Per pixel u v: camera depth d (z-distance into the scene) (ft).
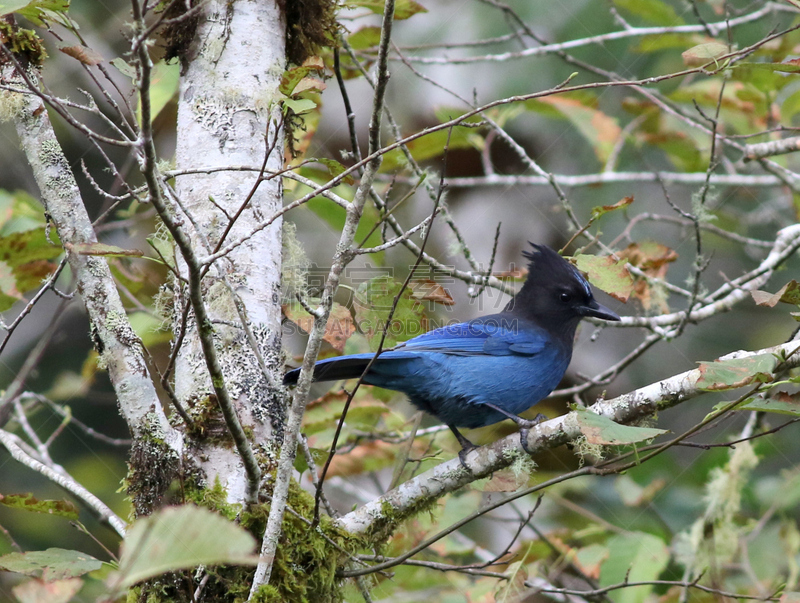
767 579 36.14
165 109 50.03
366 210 38.40
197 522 13.32
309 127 37.45
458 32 55.06
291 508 23.90
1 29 25.99
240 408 24.99
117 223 34.47
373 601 28.96
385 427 40.24
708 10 52.60
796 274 52.85
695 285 35.86
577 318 38.34
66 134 50.44
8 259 31.24
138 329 37.06
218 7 27.84
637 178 46.93
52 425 48.91
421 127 54.19
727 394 44.32
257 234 26.48
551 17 54.49
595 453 27.63
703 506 43.06
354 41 39.91
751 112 44.93
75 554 22.09
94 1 49.32
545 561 38.40
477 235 56.34
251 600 21.34
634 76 50.67
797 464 44.96
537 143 57.41
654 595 38.96
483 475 28.48
